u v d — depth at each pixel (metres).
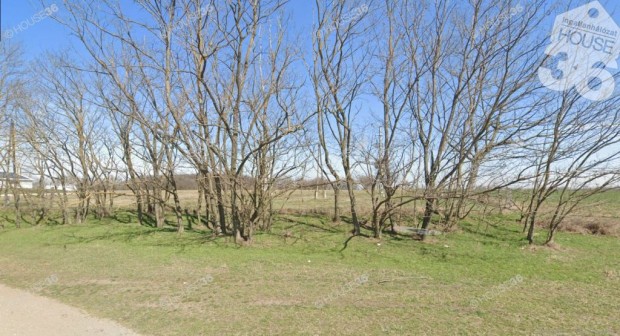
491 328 4.68
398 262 8.27
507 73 8.63
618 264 7.90
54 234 12.88
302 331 4.62
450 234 10.96
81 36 10.26
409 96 10.43
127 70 13.17
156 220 13.98
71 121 15.12
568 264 7.93
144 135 12.42
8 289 6.75
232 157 9.93
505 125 8.81
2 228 15.02
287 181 11.15
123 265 8.09
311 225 12.49
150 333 4.66
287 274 7.23
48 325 4.98
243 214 10.43
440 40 10.09
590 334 4.50
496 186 8.83
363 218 12.77
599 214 11.88
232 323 4.90
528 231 10.49
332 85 10.88
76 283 6.93
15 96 14.71
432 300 5.72
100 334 4.66
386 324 4.81
